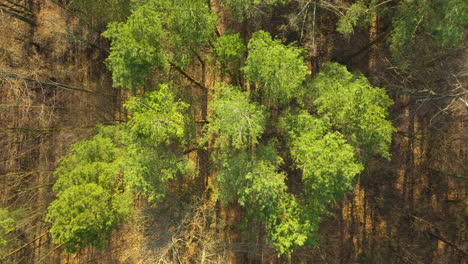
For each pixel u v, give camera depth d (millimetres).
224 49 13008
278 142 14352
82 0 15281
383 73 16109
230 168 12547
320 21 15586
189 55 13242
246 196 12500
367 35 15797
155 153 12641
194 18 11703
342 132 12312
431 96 14477
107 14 15211
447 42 12688
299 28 14930
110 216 12188
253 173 11984
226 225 17016
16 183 17422
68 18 17469
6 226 14062
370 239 17500
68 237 11227
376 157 17016
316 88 12953
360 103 11758
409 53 13609
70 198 11648
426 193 17094
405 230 17391
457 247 16828
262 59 11516
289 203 12938
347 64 16547
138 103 11836
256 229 16469
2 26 17469
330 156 10992
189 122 14258
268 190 11734
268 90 12250
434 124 16047
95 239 12555
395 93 16344
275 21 15445
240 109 11508
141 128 11500
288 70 11516
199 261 16266
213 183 17062
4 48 17312
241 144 12336
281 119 13414
